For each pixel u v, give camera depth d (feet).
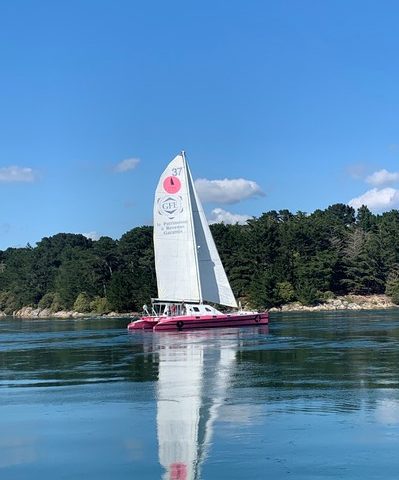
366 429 79.61
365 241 627.87
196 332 256.52
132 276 585.63
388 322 302.66
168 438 77.87
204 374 127.95
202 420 86.22
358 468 65.51
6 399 105.91
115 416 90.38
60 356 172.96
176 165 287.89
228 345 189.67
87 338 246.88
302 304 549.54
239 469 66.08
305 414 88.12
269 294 542.57
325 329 253.85
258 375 124.47
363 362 140.77
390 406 92.32
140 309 562.66
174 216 288.10
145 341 218.59
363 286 590.96
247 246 583.58
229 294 291.79
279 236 597.11
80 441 77.87
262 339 208.95
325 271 572.10
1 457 72.43
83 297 634.02
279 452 71.05
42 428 84.69
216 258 291.99
